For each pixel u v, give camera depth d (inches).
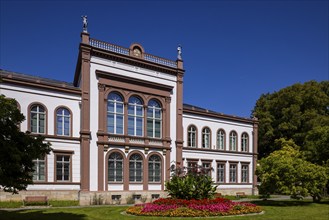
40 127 983.6
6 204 858.1
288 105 1937.7
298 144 1824.6
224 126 1503.4
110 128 1091.3
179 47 1298.0
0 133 501.0
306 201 1079.0
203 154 1395.2
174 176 797.9
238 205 722.8
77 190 1012.5
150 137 1171.3
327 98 1930.4
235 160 1514.5
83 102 1030.4
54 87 1007.0
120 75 1110.4
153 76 1210.6
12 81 938.1
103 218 634.2
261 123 1942.7
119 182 1077.8
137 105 1166.3
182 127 1291.8
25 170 530.9
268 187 977.5
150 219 615.2
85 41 1047.0
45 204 893.2
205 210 659.4
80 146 1034.1
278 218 649.0
